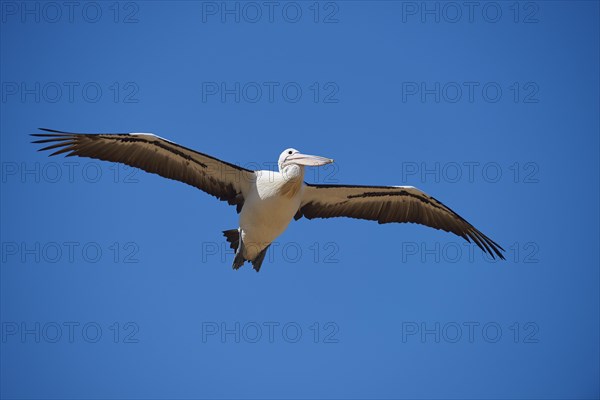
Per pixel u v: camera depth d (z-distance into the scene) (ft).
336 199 54.80
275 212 50.96
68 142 49.78
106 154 50.75
